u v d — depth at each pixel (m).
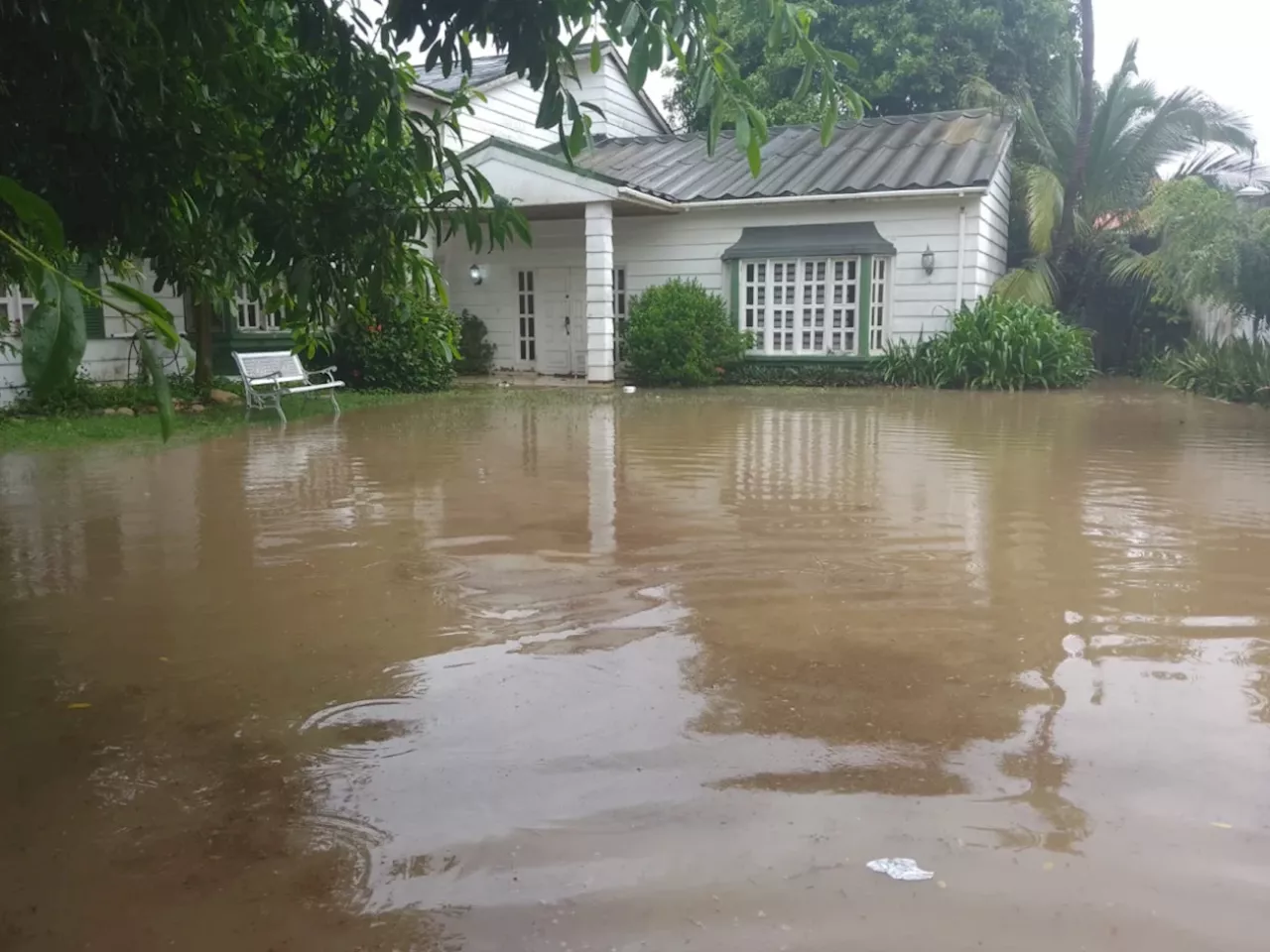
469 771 3.03
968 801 2.83
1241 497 7.06
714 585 4.88
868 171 17.53
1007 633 4.19
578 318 19.17
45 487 7.39
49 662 3.88
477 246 4.40
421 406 13.58
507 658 3.92
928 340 17.17
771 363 17.80
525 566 5.21
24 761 3.10
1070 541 5.75
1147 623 4.31
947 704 3.47
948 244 16.86
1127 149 20.66
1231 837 2.64
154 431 10.34
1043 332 16.56
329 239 4.24
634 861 2.56
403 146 4.36
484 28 3.47
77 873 2.53
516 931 2.30
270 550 5.54
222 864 2.57
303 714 3.42
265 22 4.10
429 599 4.66
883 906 2.36
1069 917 2.31
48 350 1.92
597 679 3.71
